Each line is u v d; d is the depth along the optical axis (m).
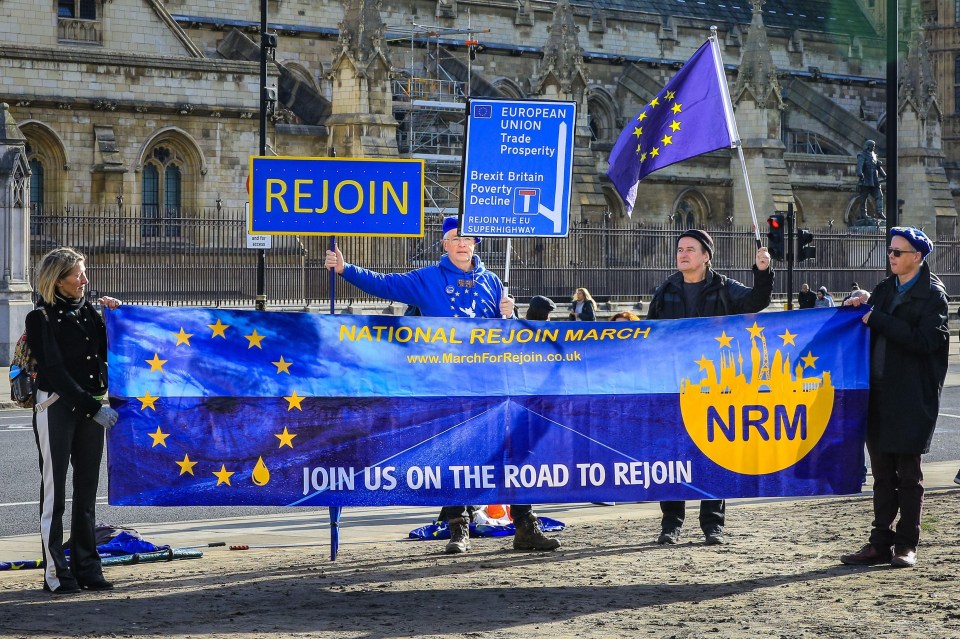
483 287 13.55
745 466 12.54
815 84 95.19
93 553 11.70
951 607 10.27
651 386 12.48
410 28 76.31
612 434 12.42
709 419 12.52
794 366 12.55
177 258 55.59
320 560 13.27
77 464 11.63
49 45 56.28
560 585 11.46
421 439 12.20
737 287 13.44
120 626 9.95
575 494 12.40
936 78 102.38
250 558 13.58
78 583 11.62
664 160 14.54
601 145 79.56
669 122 14.49
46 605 10.82
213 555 13.89
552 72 72.94
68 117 53.94
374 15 64.31
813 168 84.44
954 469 20.58
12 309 40.72
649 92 84.38
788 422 12.55
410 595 11.10
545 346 12.41
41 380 11.45
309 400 12.02
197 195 57.16
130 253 53.69
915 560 12.19
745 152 79.69
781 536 14.07
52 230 53.56
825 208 85.25
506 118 13.60
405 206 12.87
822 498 17.80
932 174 88.62
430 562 12.91
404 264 56.19
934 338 11.91
